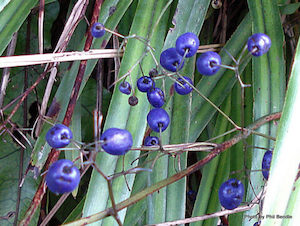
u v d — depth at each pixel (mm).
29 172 260
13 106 265
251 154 210
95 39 220
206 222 203
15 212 253
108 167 185
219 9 270
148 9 221
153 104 179
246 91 232
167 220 185
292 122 158
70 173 124
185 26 216
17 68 271
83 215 177
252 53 152
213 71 154
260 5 215
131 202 147
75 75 216
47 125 212
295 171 154
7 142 262
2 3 210
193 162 265
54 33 294
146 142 185
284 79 205
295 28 264
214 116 244
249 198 189
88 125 269
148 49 188
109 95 272
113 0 225
